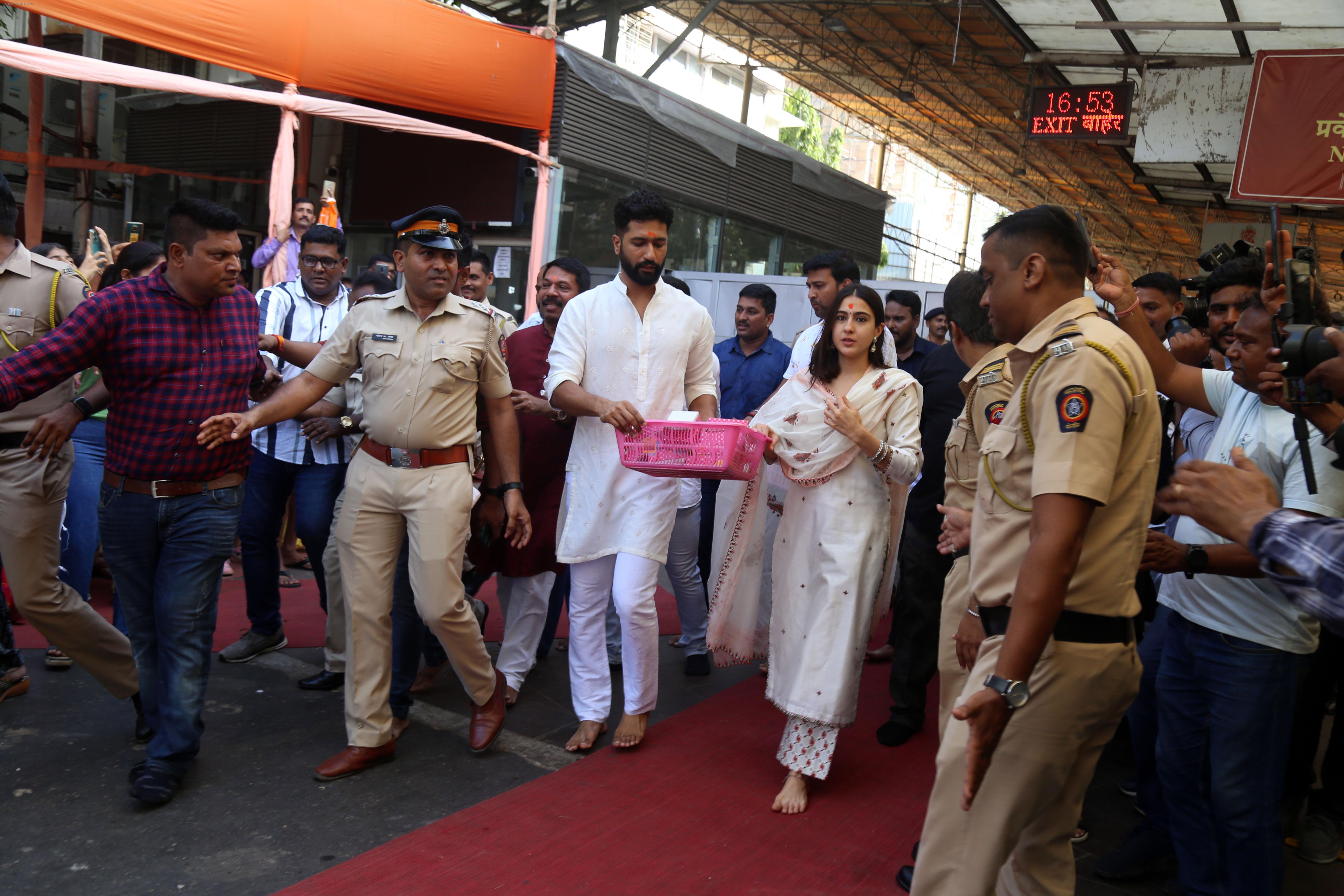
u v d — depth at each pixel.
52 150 11.30
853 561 3.34
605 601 3.76
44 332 3.52
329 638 4.13
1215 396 2.71
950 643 2.71
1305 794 3.40
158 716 3.24
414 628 3.74
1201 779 2.67
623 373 3.65
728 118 12.37
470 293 5.04
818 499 3.42
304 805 3.11
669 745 3.80
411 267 3.29
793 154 13.42
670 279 5.18
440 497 3.33
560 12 14.71
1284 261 2.22
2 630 3.74
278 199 6.98
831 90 20.23
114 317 2.96
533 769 3.52
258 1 6.68
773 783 3.51
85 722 3.62
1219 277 2.78
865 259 15.79
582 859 2.88
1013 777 1.94
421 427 3.31
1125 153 15.95
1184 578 2.62
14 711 3.66
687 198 11.53
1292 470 2.43
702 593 4.71
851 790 3.51
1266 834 2.49
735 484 3.73
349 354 3.37
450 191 10.13
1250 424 2.54
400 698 3.75
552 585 4.18
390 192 10.55
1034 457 1.94
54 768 3.23
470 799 3.24
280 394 3.28
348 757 3.35
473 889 2.68
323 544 4.43
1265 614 2.46
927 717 4.36
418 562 3.34
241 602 5.29
